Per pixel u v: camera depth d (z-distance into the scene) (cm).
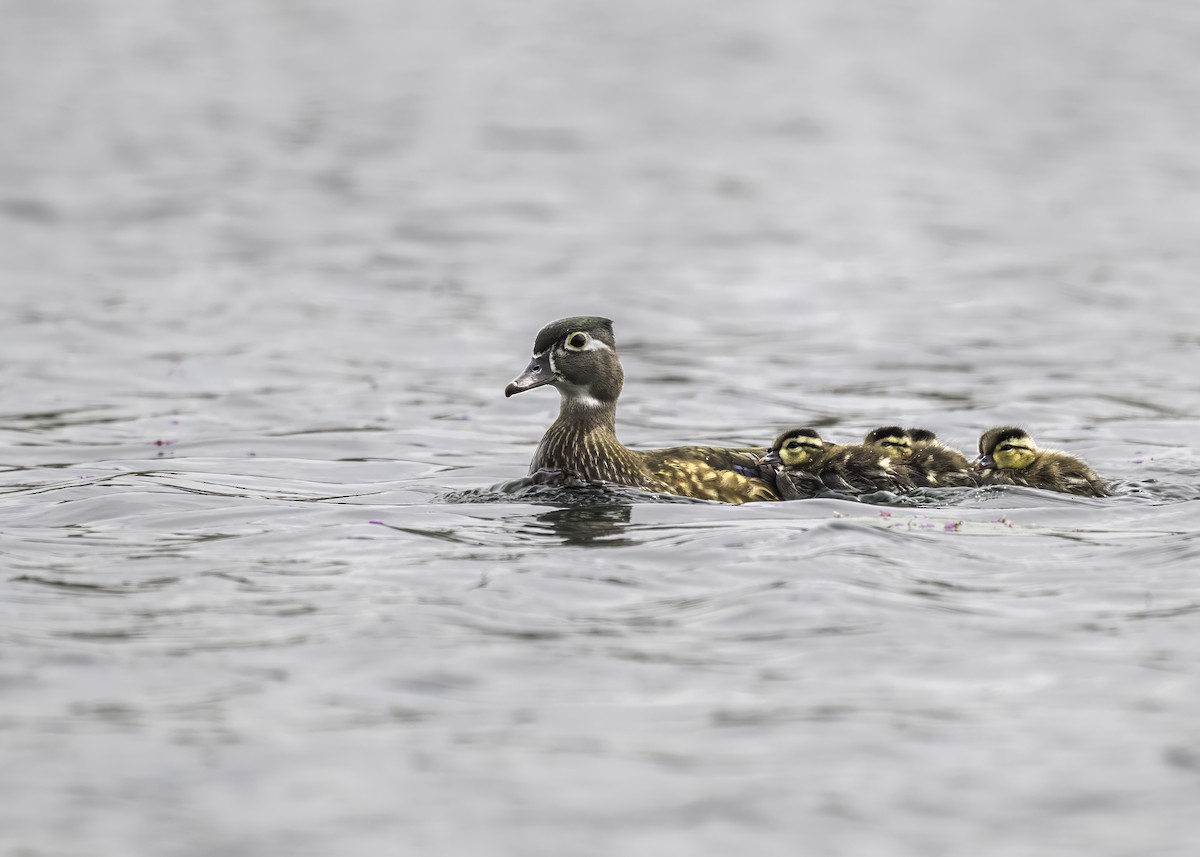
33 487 1519
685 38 6259
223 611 1081
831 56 5944
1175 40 6406
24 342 2367
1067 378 2169
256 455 1720
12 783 825
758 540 1259
